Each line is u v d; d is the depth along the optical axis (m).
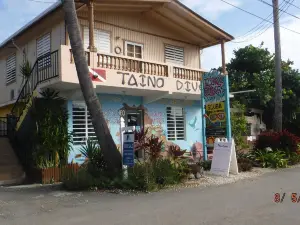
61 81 11.52
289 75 24.61
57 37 14.56
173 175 10.30
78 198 8.55
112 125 14.56
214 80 13.55
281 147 15.99
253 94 24.03
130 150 10.34
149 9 15.55
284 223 6.12
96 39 14.62
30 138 12.48
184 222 6.25
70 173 10.30
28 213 7.07
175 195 8.80
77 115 13.63
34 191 9.62
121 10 15.12
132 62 13.73
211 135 13.65
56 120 12.01
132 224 6.18
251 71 25.05
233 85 24.08
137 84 13.63
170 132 16.86
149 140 11.55
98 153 11.02
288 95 24.02
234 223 6.14
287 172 13.07
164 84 14.61
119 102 14.94
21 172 12.16
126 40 15.65
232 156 12.36
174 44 17.61
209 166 13.19
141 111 15.77
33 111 12.12
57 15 13.66
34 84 13.85
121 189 9.58
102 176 10.05
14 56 18.73
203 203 7.81
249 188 9.71
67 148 12.12
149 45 16.52
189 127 17.67
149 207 7.48
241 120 19.28
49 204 7.89
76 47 10.07
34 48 16.44
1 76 20.30
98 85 12.55
